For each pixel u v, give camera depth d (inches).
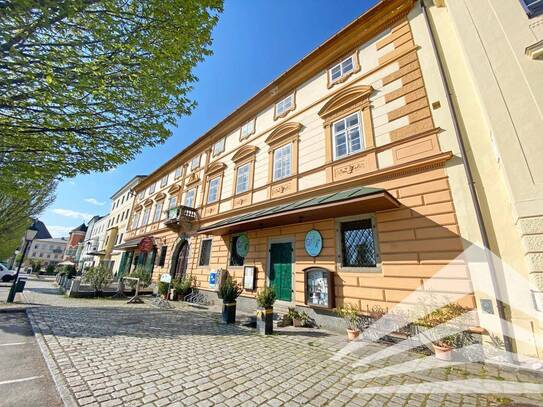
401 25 348.8
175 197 805.2
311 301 321.4
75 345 201.3
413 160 279.1
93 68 183.2
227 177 600.7
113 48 186.4
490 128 212.4
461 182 245.0
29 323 276.5
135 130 247.6
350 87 374.9
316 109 425.7
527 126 194.2
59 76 173.8
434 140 273.4
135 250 920.3
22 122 195.8
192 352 201.0
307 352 211.6
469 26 244.2
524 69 206.5
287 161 451.2
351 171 339.9
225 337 251.4
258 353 205.5
